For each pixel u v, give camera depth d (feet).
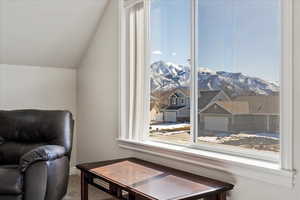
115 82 10.56
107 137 11.04
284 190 5.56
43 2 9.96
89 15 11.09
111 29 10.76
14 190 7.22
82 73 12.84
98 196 9.91
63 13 10.58
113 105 10.69
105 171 7.41
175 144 8.54
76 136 13.25
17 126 9.61
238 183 6.36
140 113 9.61
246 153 6.70
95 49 11.82
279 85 5.70
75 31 11.46
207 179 6.62
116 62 10.50
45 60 12.23
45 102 12.66
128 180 6.59
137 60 9.68
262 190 5.91
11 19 10.10
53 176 7.80
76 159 13.16
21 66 12.09
